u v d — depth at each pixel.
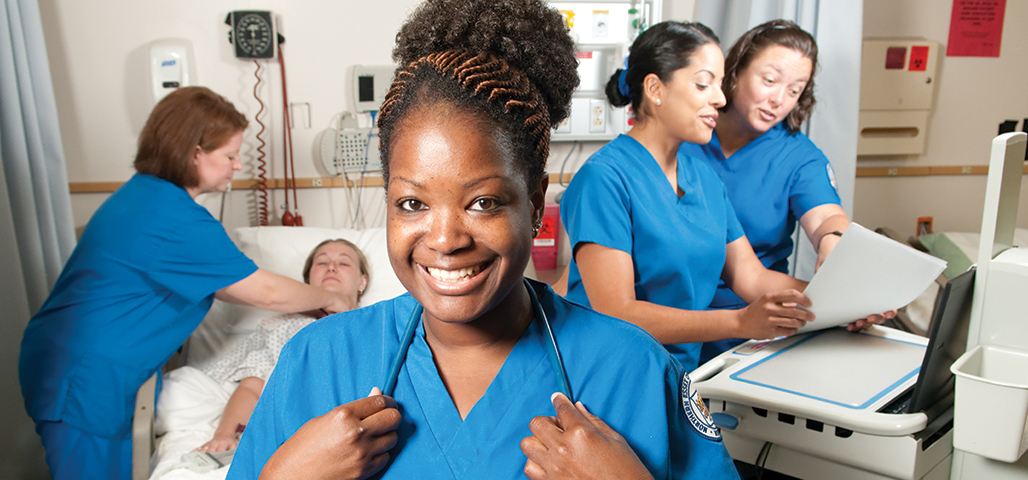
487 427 0.59
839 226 1.63
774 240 1.78
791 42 1.58
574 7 2.32
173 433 1.71
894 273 1.13
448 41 0.54
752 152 1.74
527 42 0.55
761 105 1.63
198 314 1.78
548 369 0.62
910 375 1.06
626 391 0.61
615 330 0.63
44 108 1.95
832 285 1.16
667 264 1.30
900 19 2.54
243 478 0.64
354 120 2.35
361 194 2.40
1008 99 2.66
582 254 1.27
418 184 0.51
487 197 0.52
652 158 1.34
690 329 1.22
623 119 2.41
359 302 2.23
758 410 0.99
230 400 1.78
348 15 2.28
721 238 1.38
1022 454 0.89
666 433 0.60
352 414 0.54
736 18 2.12
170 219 1.65
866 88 2.51
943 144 2.67
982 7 2.56
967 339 0.98
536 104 0.55
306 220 2.40
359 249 2.27
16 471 1.91
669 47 1.27
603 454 0.52
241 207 2.35
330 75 2.31
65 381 1.61
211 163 1.72
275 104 2.31
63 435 1.64
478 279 0.53
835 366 1.11
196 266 1.69
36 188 1.94
